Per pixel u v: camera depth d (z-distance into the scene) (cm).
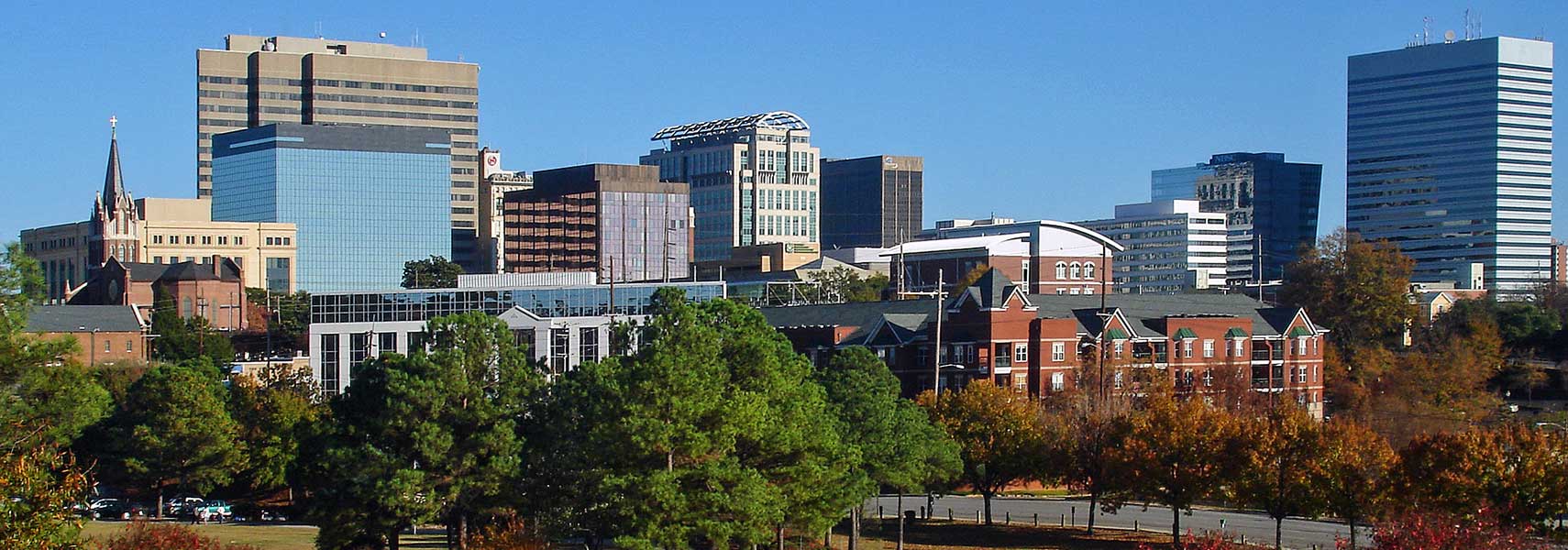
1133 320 16900
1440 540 6919
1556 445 8856
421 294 17950
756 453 8531
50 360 6203
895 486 10344
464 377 8762
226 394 13500
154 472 12356
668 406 8062
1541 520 8550
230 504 13325
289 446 12662
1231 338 17212
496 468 8575
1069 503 13200
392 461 8600
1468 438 8806
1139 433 10450
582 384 8906
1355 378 18350
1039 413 12431
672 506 7869
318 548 8919
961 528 11412
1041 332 15562
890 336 15975
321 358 17512
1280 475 9781
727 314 9162
